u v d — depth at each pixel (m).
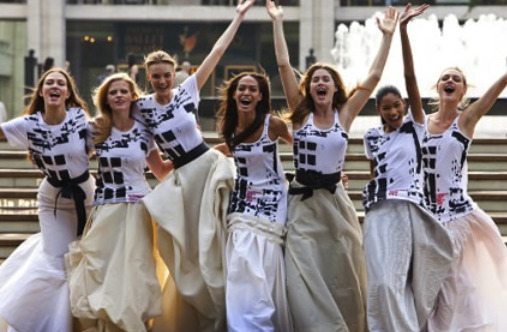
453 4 43.00
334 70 9.15
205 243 8.95
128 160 9.16
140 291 8.94
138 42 44.56
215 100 18.22
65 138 9.23
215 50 9.46
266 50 43.75
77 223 9.45
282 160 14.21
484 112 9.22
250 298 8.69
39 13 42.78
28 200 13.41
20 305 9.20
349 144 14.77
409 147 9.04
